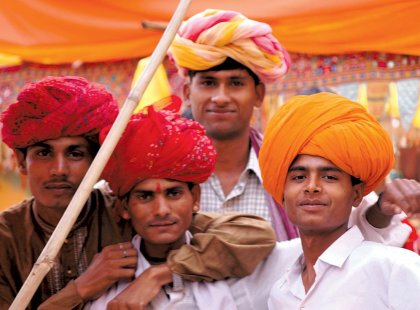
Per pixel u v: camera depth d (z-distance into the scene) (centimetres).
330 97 292
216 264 324
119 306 310
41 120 312
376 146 288
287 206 296
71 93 313
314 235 296
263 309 331
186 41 412
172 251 327
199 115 424
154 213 315
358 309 281
